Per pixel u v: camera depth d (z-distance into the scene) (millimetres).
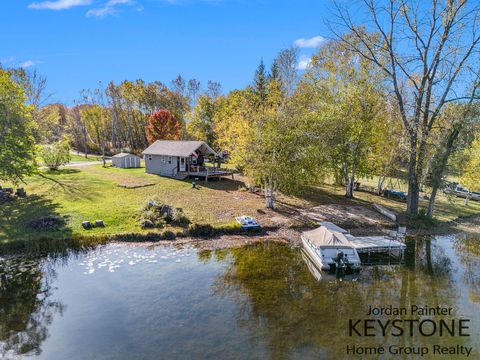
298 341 12414
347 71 36438
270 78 56500
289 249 23328
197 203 31406
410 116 31219
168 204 29094
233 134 36812
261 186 36156
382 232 27766
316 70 39969
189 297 15781
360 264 19906
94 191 33125
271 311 14664
